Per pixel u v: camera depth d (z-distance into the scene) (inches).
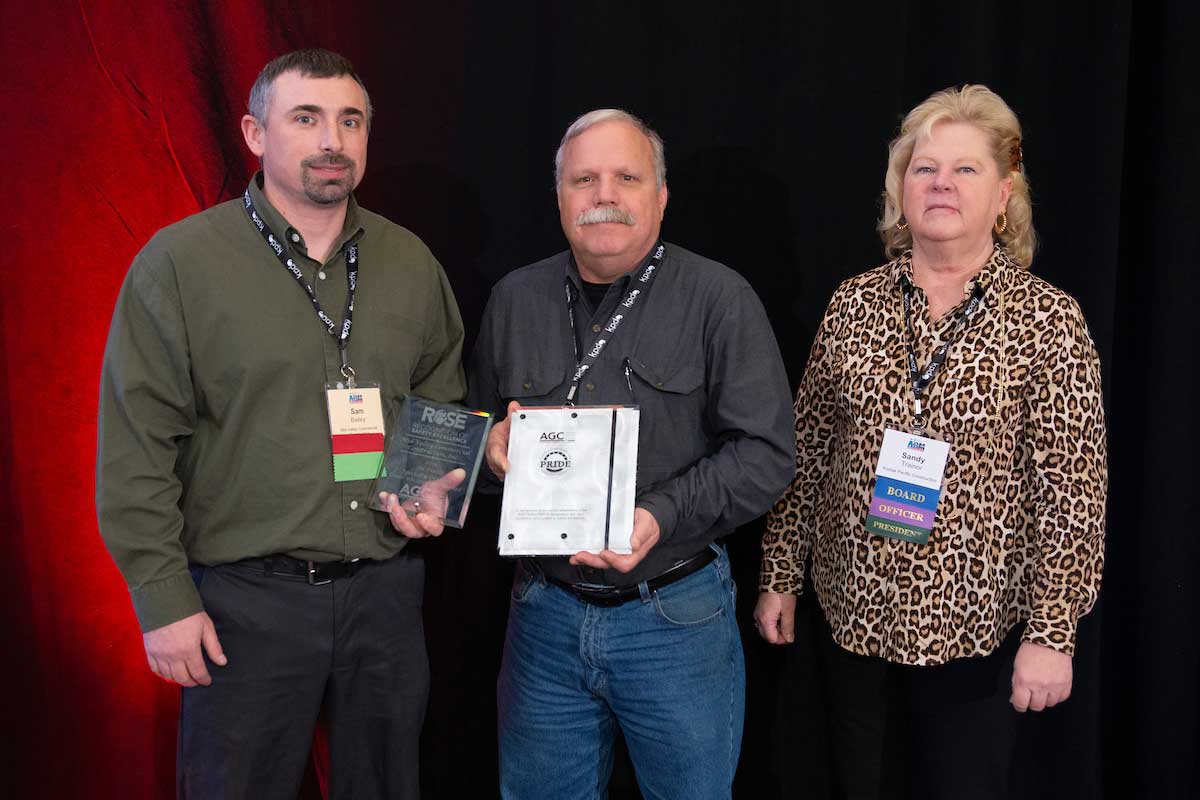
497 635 101.0
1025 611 74.5
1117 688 96.6
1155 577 92.6
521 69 93.2
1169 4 87.7
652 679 75.4
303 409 71.7
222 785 72.2
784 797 98.9
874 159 91.3
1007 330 71.0
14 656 95.7
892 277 75.9
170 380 69.1
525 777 80.9
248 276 71.0
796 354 95.0
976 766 75.9
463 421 74.1
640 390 75.2
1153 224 90.7
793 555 83.9
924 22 89.9
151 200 93.1
